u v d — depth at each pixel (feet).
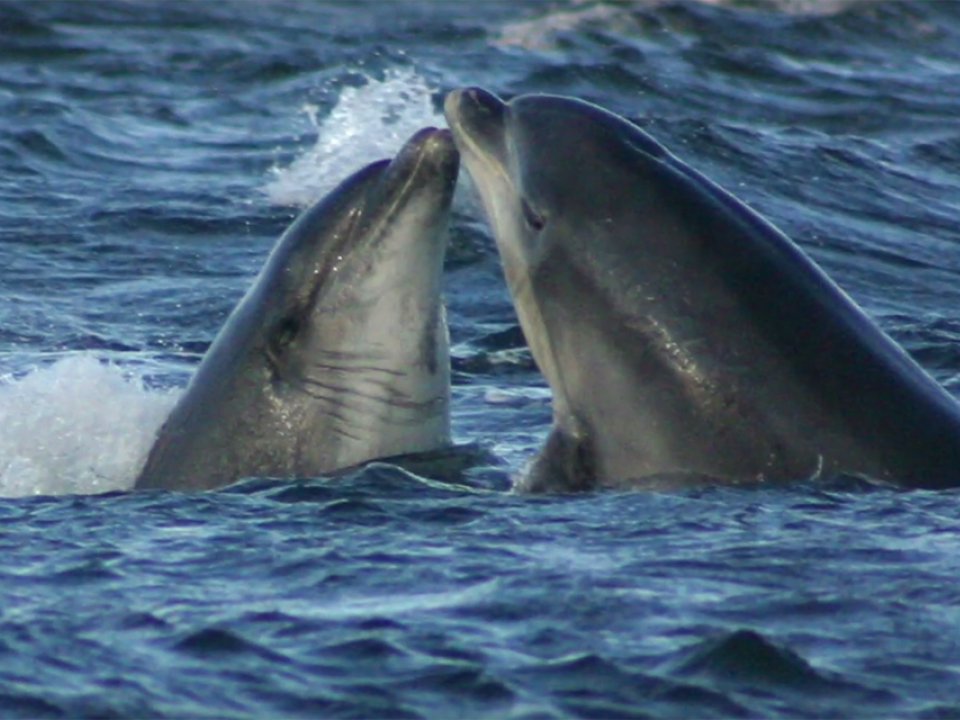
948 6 521.65
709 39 485.97
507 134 127.13
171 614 102.68
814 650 95.81
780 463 116.06
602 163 122.11
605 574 106.01
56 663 95.66
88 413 152.97
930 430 116.57
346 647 97.35
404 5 529.04
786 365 116.67
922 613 99.91
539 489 124.06
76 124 358.64
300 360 137.90
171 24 488.02
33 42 453.99
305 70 434.30
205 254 274.98
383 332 136.77
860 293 264.52
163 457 141.69
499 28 492.95
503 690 92.07
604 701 90.89
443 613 101.60
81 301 243.81
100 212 293.43
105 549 115.85
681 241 119.24
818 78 448.65
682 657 95.04
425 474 135.64
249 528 120.16
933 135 390.63
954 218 322.34
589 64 432.66
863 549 107.96
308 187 317.63
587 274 120.16
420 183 133.80
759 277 118.73
